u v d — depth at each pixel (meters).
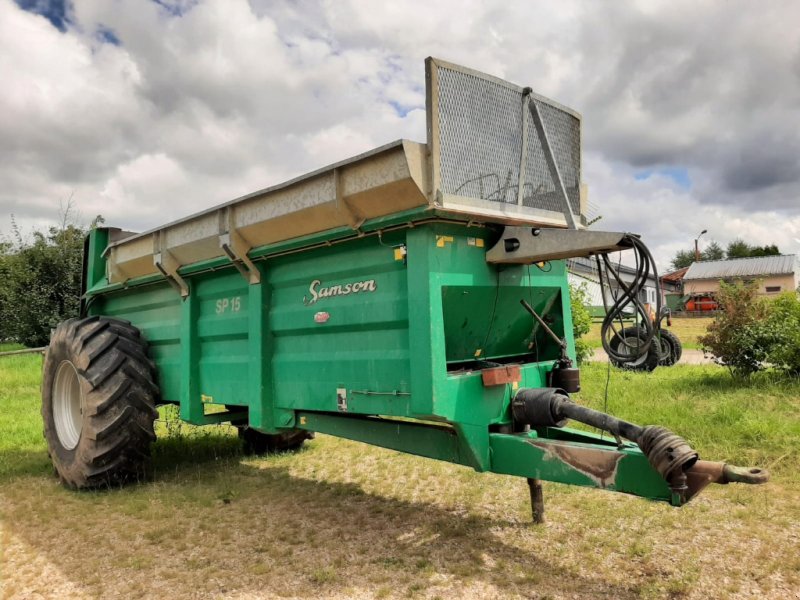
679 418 6.33
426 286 3.28
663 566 3.29
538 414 3.48
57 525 4.23
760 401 6.95
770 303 8.84
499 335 4.16
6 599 3.13
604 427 3.07
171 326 5.38
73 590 3.23
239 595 3.12
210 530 4.07
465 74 3.45
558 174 4.07
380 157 3.28
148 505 4.59
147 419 5.13
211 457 6.20
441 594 3.06
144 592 3.18
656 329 3.15
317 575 3.28
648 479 2.83
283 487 5.04
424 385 3.24
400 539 3.82
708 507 4.14
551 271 4.28
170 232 4.94
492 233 3.74
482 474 5.16
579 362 11.18
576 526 3.90
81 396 5.03
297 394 4.17
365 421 3.97
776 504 4.14
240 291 4.65
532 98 3.96
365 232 3.58
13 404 9.95
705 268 48.06
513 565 3.37
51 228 21.03
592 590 3.05
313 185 3.70
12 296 19.89
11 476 5.64
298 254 4.12
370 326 3.68
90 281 6.39
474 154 3.46
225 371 4.77
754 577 3.12
